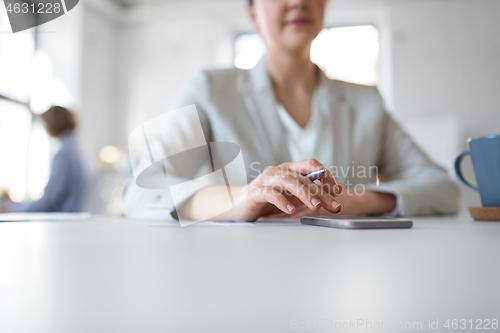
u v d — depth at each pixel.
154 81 4.05
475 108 3.29
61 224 0.41
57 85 3.56
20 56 3.20
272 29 0.82
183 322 0.06
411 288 0.09
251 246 0.19
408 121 3.32
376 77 3.71
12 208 1.84
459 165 0.55
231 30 4.11
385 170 0.89
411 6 3.47
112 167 3.50
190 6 3.90
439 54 3.39
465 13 3.36
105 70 4.00
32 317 0.07
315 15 0.82
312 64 0.91
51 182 1.82
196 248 0.18
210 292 0.09
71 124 1.97
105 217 0.60
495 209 0.45
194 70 3.96
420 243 0.20
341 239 0.23
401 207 0.60
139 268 0.12
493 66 3.28
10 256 0.14
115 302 0.08
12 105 3.14
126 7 4.05
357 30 3.84
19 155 3.20
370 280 0.10
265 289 0.09
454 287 0.09
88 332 0.06
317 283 0.10
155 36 4.07
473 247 0.18
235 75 0.87
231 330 0.06
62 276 0.10
